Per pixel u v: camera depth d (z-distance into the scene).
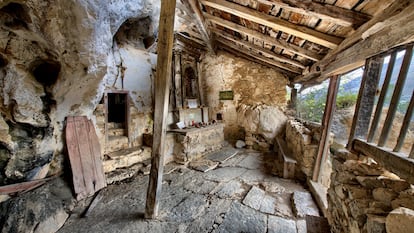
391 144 2.13
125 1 2.39
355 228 1.12
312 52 2.81
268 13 2.27
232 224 2.17
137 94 4.09
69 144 2.72
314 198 2.64
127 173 3.39
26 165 2.21
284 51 3.44
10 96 1.94
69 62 2.13
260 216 2.32
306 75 3.68
